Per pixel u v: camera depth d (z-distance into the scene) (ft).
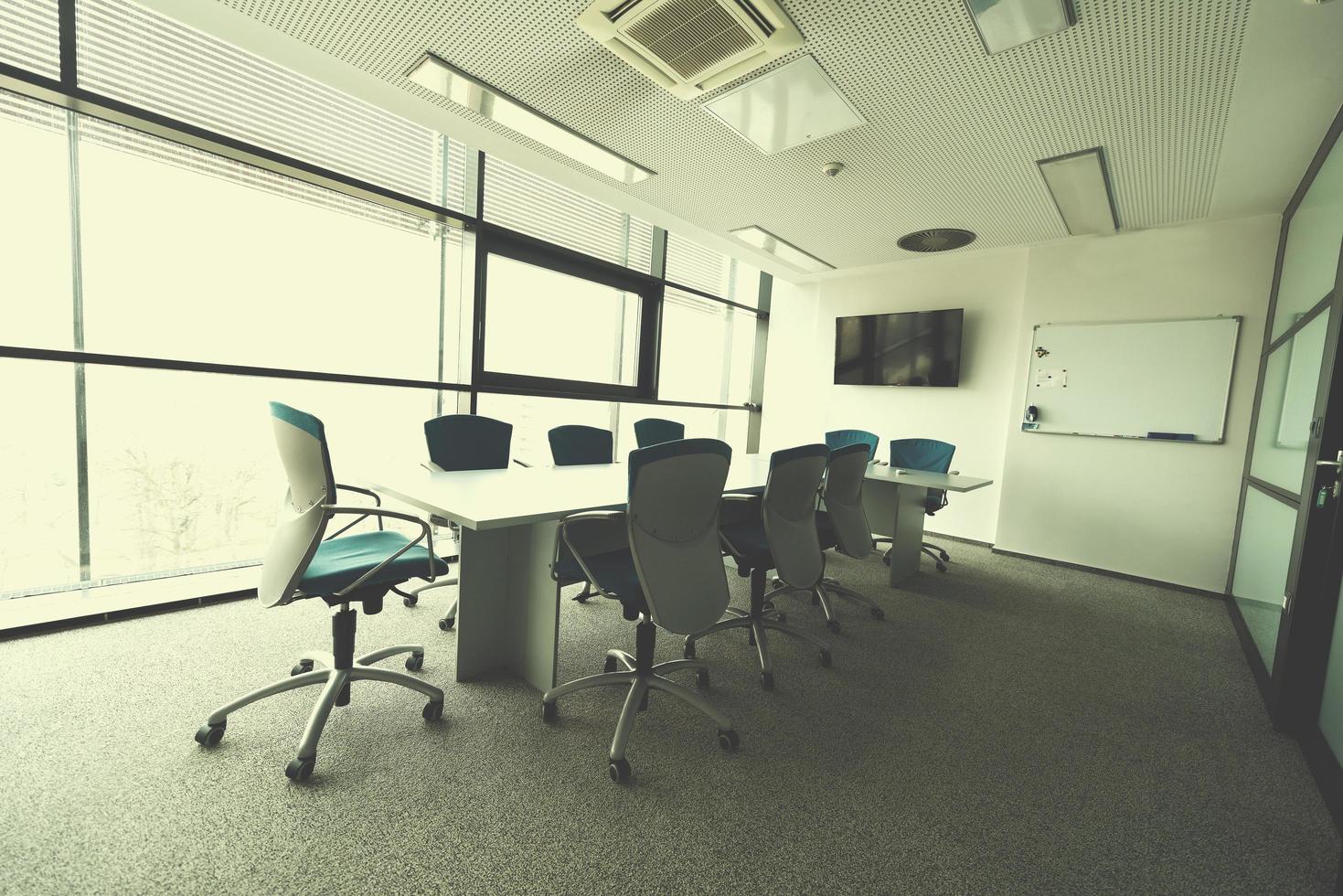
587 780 5.13
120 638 7.36
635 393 15.90
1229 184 9.99
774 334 20.40
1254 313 11.68
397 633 8.14
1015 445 14.69
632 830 4.53
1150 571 12.87
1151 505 12.86
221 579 9.13
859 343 17.74
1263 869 4.44
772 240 14.73
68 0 6.87
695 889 3.99
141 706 5.86
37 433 7.57
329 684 5.62
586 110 8.69
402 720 5.95
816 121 8.54
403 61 7.61
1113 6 5.84
